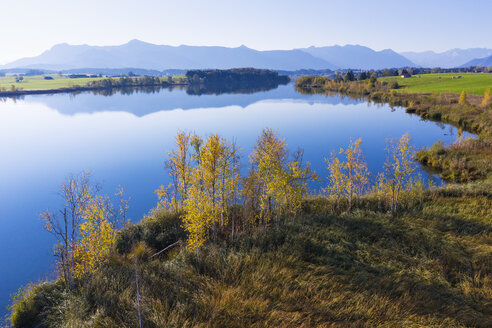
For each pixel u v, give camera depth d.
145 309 14.25
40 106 169.00
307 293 15.16
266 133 28.56
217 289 15.59
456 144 55.88
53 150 77.06
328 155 63.44
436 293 15.10
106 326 13.62
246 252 19.48
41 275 26.14
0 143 85.62
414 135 77.44
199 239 19.73
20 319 15.62
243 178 26.17
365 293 15.07
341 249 19.62
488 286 15.23
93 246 17.45
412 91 158.62
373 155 61.38
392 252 19.05
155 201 42.69
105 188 48.50
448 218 23.83
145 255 21.72
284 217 26.11
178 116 133.75
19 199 45.22
